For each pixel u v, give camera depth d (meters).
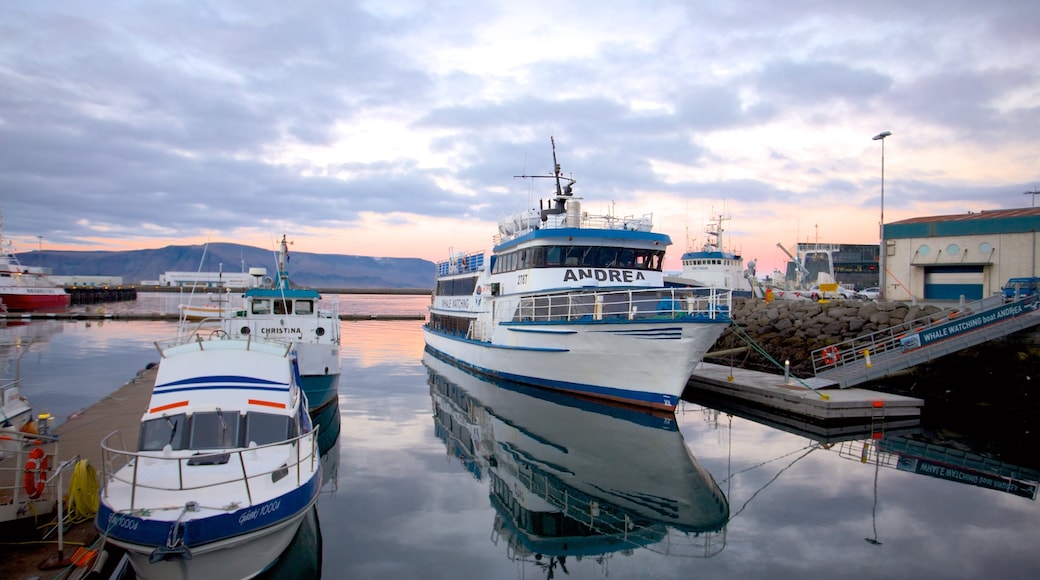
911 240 34.44
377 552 10.70
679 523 12.29
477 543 11.19
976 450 17.77
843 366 25.06
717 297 20.14
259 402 10.95
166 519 8.11
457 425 20.44
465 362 32.09
